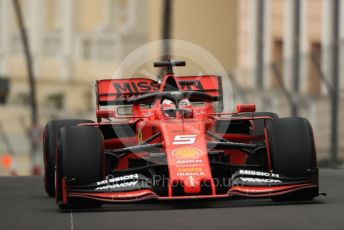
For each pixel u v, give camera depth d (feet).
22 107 435.94
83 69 465.88
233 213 74.84
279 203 81.46
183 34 418.31
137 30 465.47
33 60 464.24
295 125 81.20
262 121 90.22
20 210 82.28
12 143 418.31
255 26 314.76
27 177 122.62
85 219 73.46
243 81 236.02
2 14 471.21
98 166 79.51
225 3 419.95
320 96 204.54
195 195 76.59
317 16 269.23
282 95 221.66
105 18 472.85
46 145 94.02
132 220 72.18
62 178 79.51
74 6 472.85
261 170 85.15
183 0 418.31
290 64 212.23
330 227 67.41
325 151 207.62
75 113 431.02
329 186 101.24
